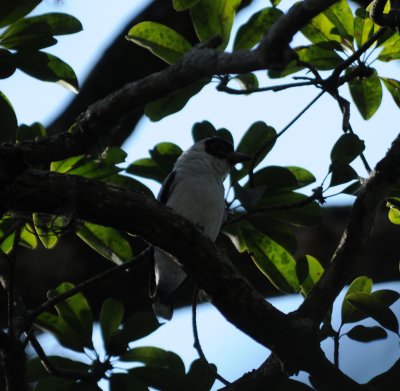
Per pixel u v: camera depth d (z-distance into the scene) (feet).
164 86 22.91
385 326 24.98
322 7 18.81
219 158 35.63
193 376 26.53
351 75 27.14
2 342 24.86
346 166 26.08
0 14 24.57
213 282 23.82
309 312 24.57
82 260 39.22
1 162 22.08
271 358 24.93
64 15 25.55
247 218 28.14
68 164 27.96
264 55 19.65
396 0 26.66
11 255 27.12
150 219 23.39
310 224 27.91
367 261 38.78
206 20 26.94
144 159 29.35
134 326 26.37
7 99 25.95
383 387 23.59
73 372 25.81
